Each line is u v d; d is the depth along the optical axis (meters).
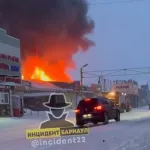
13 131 17.45
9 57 35.00
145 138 12.31
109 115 21.59
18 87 35.62
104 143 11.08
